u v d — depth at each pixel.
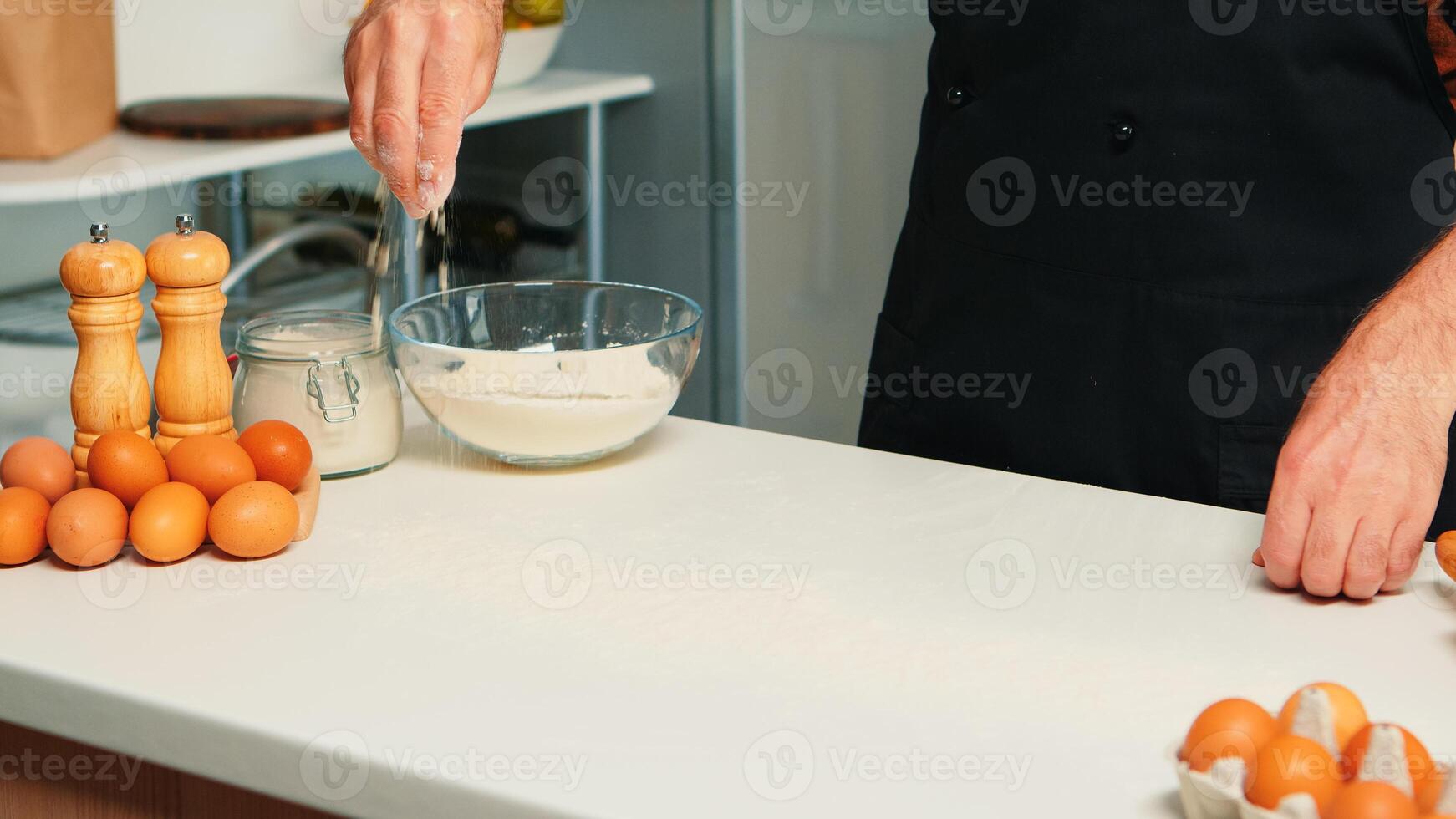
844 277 2.24
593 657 0.75
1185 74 1.13
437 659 0.74
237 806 0.72
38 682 0.73
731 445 1.12
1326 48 1.09
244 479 0.90
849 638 0.77
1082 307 1.21
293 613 0.80
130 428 0.96
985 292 1.26
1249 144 1.13
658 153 2.28
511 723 0.68
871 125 2.14
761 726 0.68
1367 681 0.73
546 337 1.15
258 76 2.21
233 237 2.15
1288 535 0.82
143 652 0.75
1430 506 0.82
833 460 1.08
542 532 0.93
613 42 2.26
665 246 2.32
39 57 1.70
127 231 2.02
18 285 1.90
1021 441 1.26
